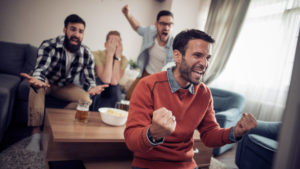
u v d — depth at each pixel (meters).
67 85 2.01
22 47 2.90
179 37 0.83
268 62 2.77
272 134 1.94
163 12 2.08
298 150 0.21
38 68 1.72
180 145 0.86
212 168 1.89
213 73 3.29
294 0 2.57
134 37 4.24
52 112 1.37
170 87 0.84
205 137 0.93
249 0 2.95
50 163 1.22
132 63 3.86
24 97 2.25
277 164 0.23
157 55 2.28
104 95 2.37
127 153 1.30
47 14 3.54
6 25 3.33
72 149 1.12
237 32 3.05
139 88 0.83
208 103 0.93
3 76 2.39
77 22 1.81
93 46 3.95
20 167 1.41
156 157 0.81
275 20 2.78
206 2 3.91
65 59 1.89
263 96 2.79
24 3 3.38
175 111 0.84
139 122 0.73
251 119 0.77
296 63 0.23
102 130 1.18
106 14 3.96
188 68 0.80
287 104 0.23
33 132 1.83
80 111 1.25
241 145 1.95
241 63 3.16
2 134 1.70
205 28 3.63
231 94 2.79
